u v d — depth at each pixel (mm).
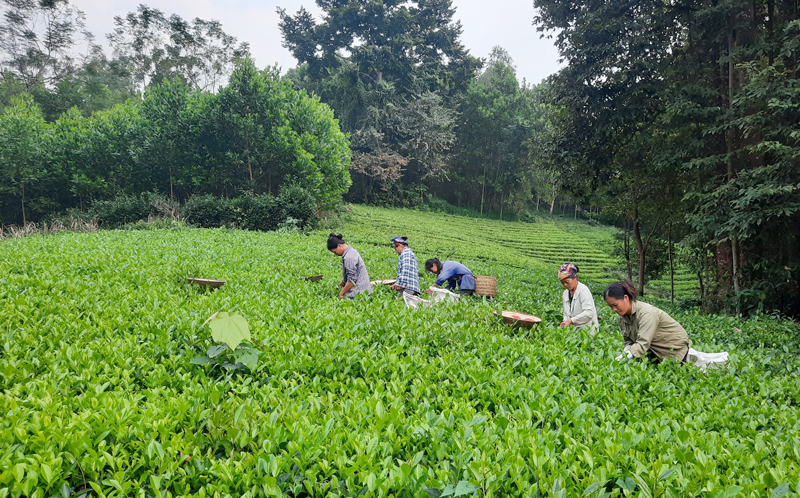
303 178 24547
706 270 15203
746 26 11469
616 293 4648
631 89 13555
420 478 2076
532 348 4336
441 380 3527
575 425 2750
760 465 2367
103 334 4027
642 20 13258
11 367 2973
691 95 12547
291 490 2059
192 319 4434
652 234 17625
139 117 25141
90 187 24359
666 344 4645
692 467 2277
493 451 2297
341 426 2488
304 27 41500
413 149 41375
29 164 23656
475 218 47500
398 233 26578
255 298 5734
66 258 7957
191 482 2121
